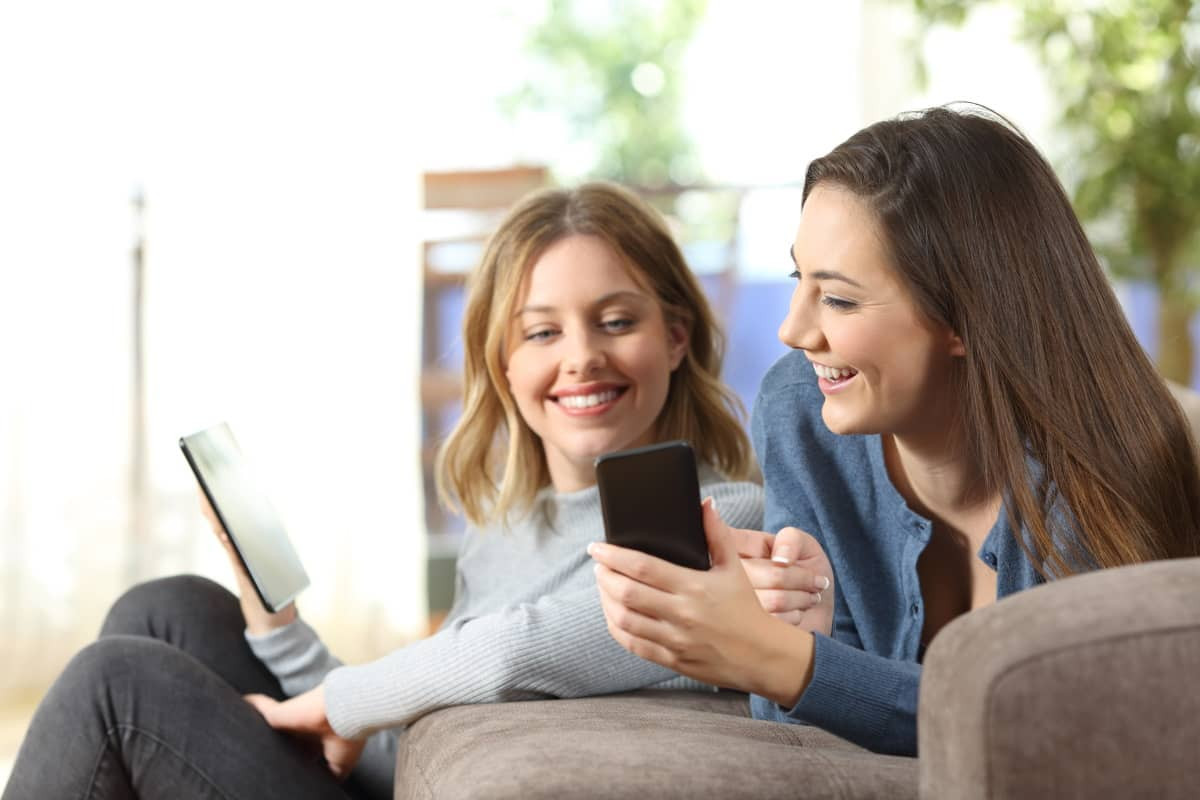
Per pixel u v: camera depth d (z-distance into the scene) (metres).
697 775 0.90
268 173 3.37
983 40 3.86
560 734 0.99
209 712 1.34
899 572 1.23
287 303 3.37
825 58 4.45
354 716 1.35
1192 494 1.12
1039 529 1.07
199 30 3.33
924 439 1.15
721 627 0.98
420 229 3.44
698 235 3.79
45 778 1.30
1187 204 3.16
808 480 1.28
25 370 3.23
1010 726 0.74
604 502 0.98
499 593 1.54
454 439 1.63
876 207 1.07
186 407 3.33
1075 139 3.28
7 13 3.22
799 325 1.12
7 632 3.21
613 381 1.50
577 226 1.51
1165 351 3.33
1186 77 3.14
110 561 3.28
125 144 3.30
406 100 3.41
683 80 4.53
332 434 3.39
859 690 1.01
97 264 3.28
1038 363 1.08
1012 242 1.08
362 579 3.40
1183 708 0.75
